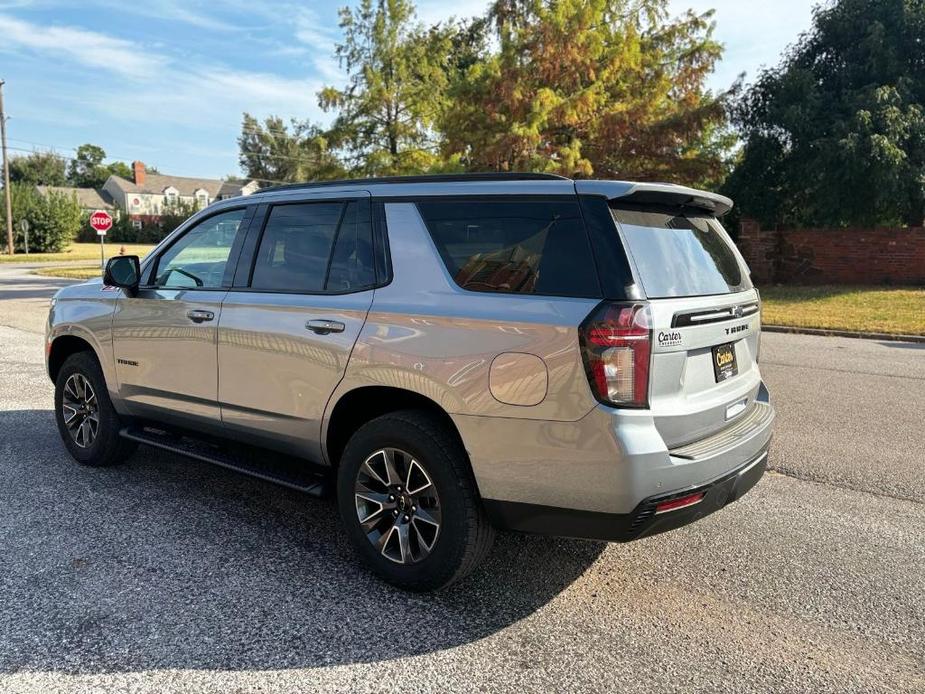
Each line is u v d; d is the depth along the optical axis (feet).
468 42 102.73
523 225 10.22
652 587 11.35
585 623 10.23
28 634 9.62
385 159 72.23
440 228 10.98
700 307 10.26
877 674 9.10
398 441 10.72
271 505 14.52
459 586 11.27
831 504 15.08
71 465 16.78
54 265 124.67
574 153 58.85
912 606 10.84
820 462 17.92
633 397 9.21
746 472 10.87
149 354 14.56
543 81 61.11
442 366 10.22
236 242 13.53
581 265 9.62
